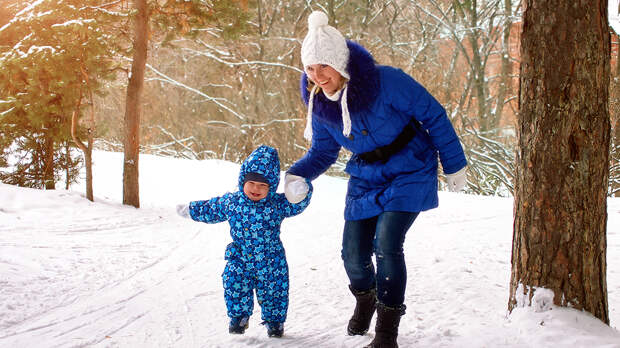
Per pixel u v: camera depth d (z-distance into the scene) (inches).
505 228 342.3
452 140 131.3
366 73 123.3
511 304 148.3
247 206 142.2
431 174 132.5
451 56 954.7
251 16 507.2
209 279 217.0
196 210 147.6
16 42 396.2
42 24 371.6
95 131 434.0
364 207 134.0
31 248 249.8
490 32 920.3
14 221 314.3
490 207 430.3
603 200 139.7
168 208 425.1
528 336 132.3
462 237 310.8
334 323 156.4
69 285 198.8
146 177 575.5
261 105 936.3
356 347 134.6
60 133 403.9
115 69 403.5
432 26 932.6
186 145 982.4
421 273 220.5
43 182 427.5
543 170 138.9
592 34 133.8
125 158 408.8
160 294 193.6
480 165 765.3
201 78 971.3
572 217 137.8
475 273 222.2
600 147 137.3
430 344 133.6
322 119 131.7
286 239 309.9
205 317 166.4
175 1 439.2
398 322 127.8
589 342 125.6
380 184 134.1
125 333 151.2
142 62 409.4
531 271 142.8
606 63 136.7
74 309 172.9
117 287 201.5
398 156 130.9
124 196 410.0
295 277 217.9
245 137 938.7
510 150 812.0
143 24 407.8
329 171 812.0
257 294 144.9
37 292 186.4
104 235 301.7
